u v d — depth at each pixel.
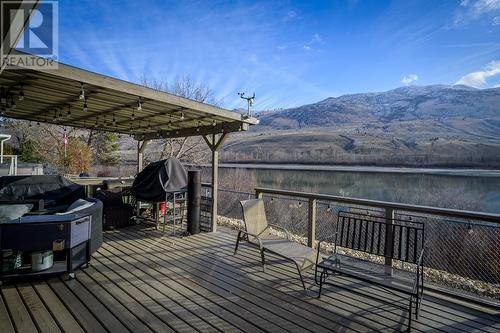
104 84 3.91
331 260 3.56
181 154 17.00
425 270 4.93
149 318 2.86
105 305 3.09
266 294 3.42
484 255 5.63
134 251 4.92
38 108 5.94
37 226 3.48
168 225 6.77
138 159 9.19
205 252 4.91
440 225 5.95
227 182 16.91
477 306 3.23
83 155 17.77
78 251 4.00
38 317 2.84
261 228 4.84
